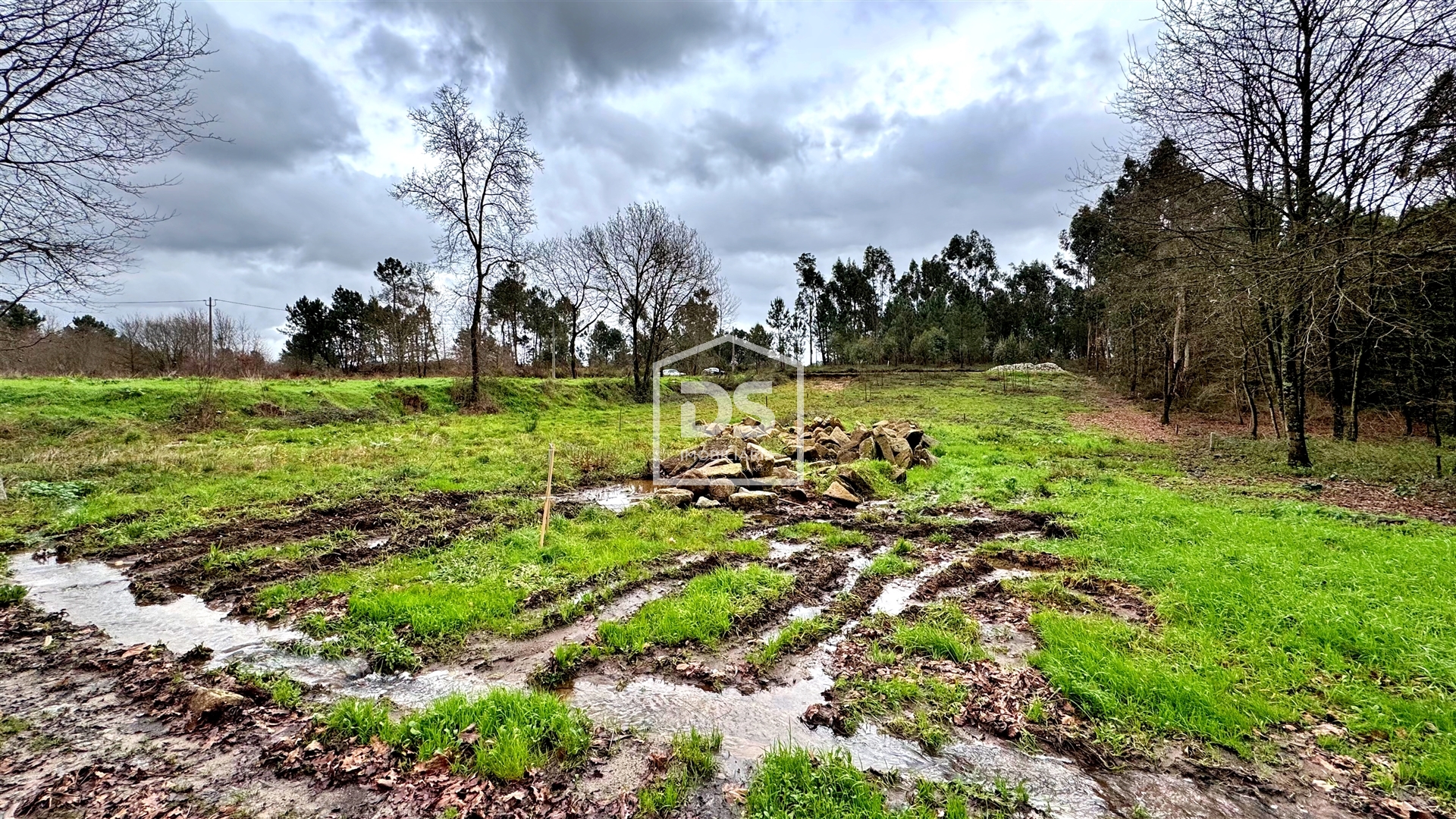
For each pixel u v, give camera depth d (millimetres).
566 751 4059
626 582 7141
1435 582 6406
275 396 21188
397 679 5047
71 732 4215
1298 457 15188
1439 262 12359
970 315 65812
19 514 9273
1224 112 15359
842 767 3834
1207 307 18859
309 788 3705
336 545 8305
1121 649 5379
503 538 8750
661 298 37812
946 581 7406
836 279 80125
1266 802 3666
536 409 29141
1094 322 52812
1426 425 21547
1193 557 7617
